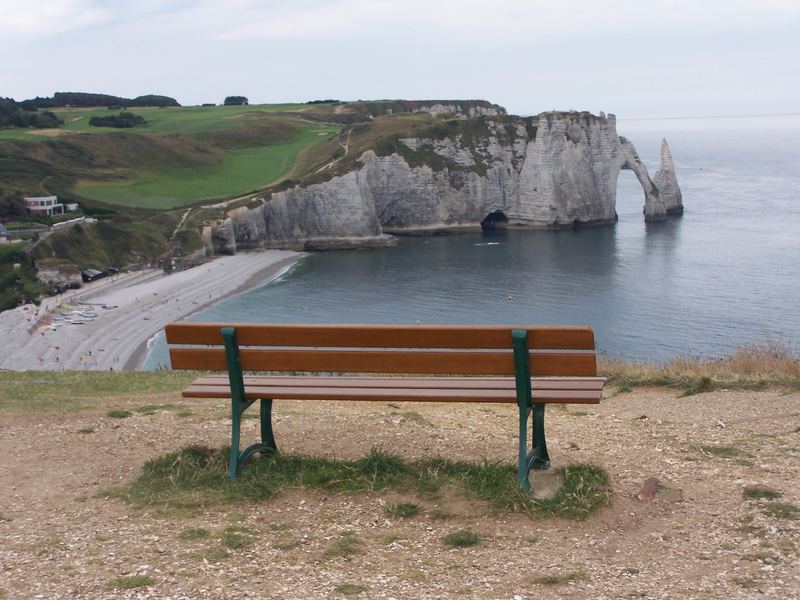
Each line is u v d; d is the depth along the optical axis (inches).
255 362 288.8
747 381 481.4
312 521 255.3
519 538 239.1
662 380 509.7
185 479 289.4
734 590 200.4
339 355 282.8
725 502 262.5
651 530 243.4
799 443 331.9
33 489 291.1
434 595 202.2
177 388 543.5
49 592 205.9
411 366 279.6
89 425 383.2
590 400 265.7
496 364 272.1
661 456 318.3
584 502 253.0
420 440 342.3
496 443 342.0
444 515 256.1
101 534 246.2
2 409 444.5
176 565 222.1
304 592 204.5
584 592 202.7
